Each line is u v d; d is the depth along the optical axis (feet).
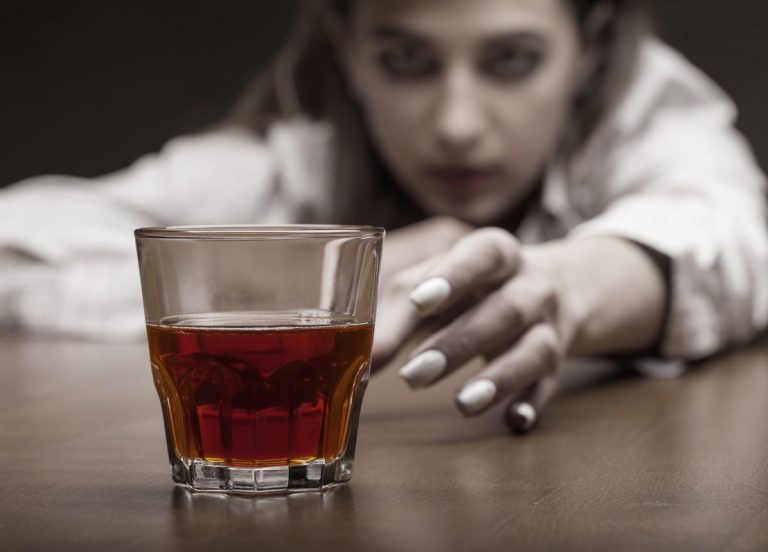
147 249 1.73
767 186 4.31
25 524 1.57
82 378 2.72
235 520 1.58
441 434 2.06
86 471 1.84
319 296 1.71
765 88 7.21
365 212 4.69
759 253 3.29
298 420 1.69
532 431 2.08
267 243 1.69
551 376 2.13
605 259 2.63
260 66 8.10
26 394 2.51
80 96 8.45
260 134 5.19
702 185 3.49
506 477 1.77
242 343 1.67
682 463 1.84
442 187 3.82
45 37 8.42
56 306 3.94
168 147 5.09
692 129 4.29
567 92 3.95
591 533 1.51
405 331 2.14
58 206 4.45
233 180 4.96
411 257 3.26
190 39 8.29
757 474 1.77
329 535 1.51
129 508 1.63
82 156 8.46
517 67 3.64
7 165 8.50
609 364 2.85
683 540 1.48
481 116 3.66
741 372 2.73
